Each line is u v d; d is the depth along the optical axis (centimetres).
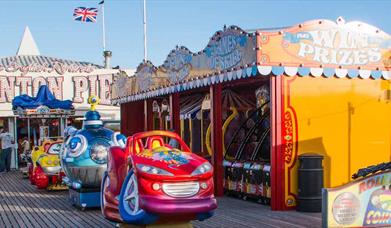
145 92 1603
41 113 1767
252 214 924
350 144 1013
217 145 1185
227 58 1015
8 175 1858
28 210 1052
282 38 936
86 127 1109
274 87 955
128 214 686
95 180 1038
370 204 678
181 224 702
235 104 1330
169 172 667
